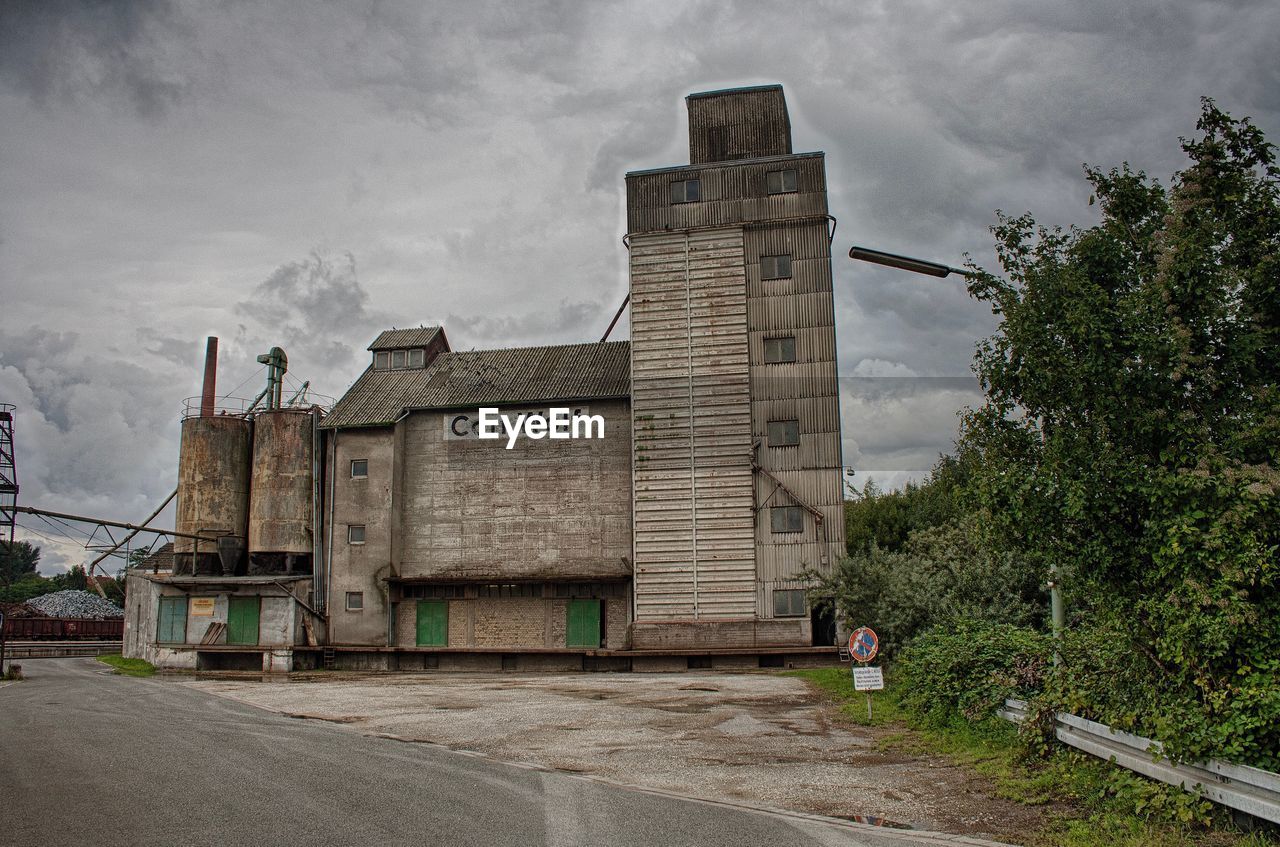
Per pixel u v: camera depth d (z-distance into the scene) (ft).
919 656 61.21
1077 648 43.01
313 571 146.51
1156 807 31.09
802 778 41.11
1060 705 40.52
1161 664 34.81
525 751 49.67
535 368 154.51
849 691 78.95
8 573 120.98
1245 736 29.53
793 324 134.92
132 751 49.06
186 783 39.47
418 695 86.12
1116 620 36.22
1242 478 32.42
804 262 136.36
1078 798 35.14
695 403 135.13
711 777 41.60
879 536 143.33
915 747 47.96
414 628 143.02
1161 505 34.06
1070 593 41.70
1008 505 39.34
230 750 49.37
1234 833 28.63
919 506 143.54
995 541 41.32
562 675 118.73
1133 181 39.55
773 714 66.08
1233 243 36.60
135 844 29.40
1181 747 30.45
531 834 30.63
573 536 140.46
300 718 67.41
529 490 143.02
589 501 140.87
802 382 133.28
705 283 138.00
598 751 49.47
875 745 49.88
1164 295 35.53
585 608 138.62
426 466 147.33
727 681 98.68
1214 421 35.09
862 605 88.17
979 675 51.83
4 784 39.50
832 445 130.93
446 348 170.19
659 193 141.59
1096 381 36.35
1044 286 38.96
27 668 142.20
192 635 142.41
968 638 56.75
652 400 136.46
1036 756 41.11
